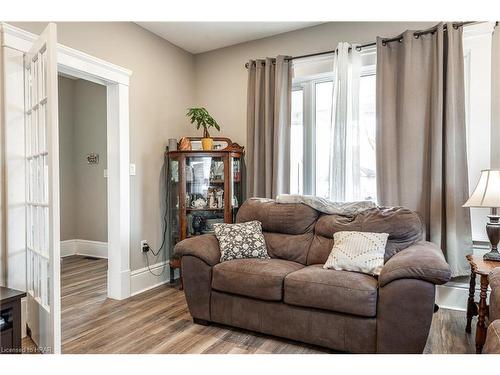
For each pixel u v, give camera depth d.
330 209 3.07
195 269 2.71
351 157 3.35
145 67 3.67
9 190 2.48
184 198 3.70
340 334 2.22
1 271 2.45
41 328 2.25
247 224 3.09
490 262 2.42
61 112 5.18
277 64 3.67
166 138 3.96
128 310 3.04
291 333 2.38
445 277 1.98
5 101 2.46
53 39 1.98
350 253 2.51
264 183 3.83
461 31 2.89
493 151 2.94
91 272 4.30
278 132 3.66
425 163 3.03
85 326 2.68
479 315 2.21
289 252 2.97
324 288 2.24
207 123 3.83
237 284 2.52
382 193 3.18
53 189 1.96
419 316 2.03
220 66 4.25
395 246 2.65
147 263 3.69
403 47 3.10
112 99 3.35
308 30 3.70
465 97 2.99
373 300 2.13
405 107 3.06
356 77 3.34
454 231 2.87
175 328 2.66
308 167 3.85
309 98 3.83
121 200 3.35
